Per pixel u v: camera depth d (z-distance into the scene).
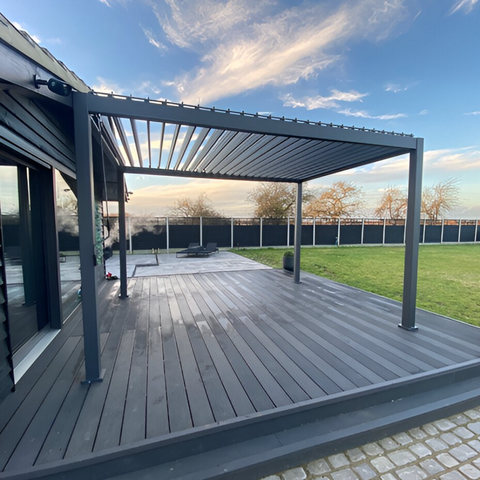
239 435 1.59
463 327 3.11
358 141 2.71
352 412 1.86
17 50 1.39
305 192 20.05
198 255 11.66
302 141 2.79
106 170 4.52
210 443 1.53
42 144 2.44
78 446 1.39
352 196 20.52
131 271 7.67
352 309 3.74
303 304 3.96
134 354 2.40
